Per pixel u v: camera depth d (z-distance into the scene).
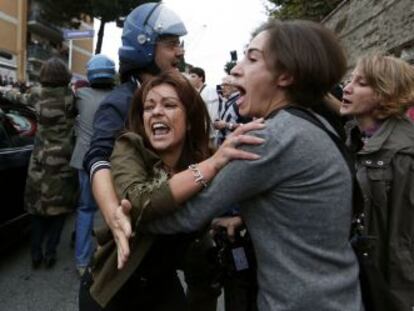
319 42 1.34
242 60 1.45
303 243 1.29
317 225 1.29
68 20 27.39
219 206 1.30
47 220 4.16
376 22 7.31
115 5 24.39
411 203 2.12
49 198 3.90
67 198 3.99
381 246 2.13
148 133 1.67
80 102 3.91
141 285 1.65
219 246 1.72
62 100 3.90
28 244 4.82
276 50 1.35
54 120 3.89
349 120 2.39
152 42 1.99
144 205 1.33
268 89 1.39
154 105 1.66
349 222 1.35
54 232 4.19
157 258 1.62
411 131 2.23
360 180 2.19
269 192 1.30
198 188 1.32
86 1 25.44
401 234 2.14
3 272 4.10
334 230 1.30
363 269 1.47
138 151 1.53
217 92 4.23
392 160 2.15
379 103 2.25
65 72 3.93
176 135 1.67
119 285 1.51
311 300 1.27
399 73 2.22
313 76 1.33
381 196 2.14
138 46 2.00
